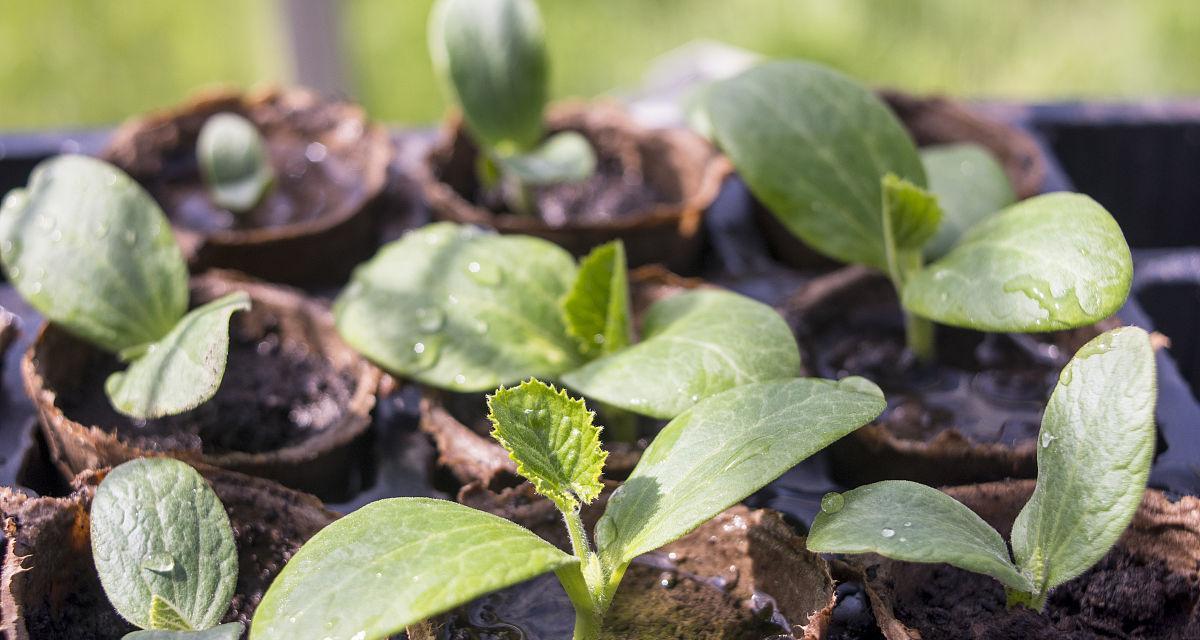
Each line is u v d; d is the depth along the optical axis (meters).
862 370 0.48
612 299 0.44
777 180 0.46
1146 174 0.56
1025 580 0.39
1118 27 0.96
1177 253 0.53
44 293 0.45
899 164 0.47
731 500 0.39
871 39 0.96
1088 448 0.40
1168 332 0.53
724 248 0.53
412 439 0.46
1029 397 0.47
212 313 0.43
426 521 0.39
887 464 0.45
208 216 0.54
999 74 0.93
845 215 0.46
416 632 0.41
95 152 0.55
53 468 0.46
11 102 0.88
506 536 0.39
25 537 0.41
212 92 0.55
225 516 0.41
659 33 1.00
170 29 0.93
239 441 0.46
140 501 0.41
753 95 0.47
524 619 0.42
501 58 0.51
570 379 0.43
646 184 0.56
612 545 0.40
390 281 0.46
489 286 0.46
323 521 0.43
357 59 0.81
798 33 0.97
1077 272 0.42
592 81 0.96
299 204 0.54
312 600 0.38
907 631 0.40
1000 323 0.42
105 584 0.40
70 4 0.94
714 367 0.43
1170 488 0.44
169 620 0.40
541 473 0.40
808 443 0.39
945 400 0.47
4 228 0.46
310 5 0.68
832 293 0.49
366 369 0.46
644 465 0.41
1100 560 0.42
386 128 0.57
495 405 0.40
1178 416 0.46
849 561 0.41
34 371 0.44
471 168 0.55
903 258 0.46
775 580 0.42
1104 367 0.40
